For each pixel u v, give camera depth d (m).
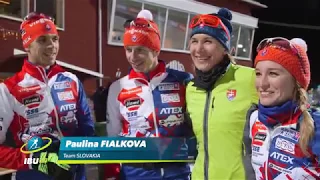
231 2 13.02
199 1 11.35
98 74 7.52
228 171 2.27
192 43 2.48
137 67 2.77
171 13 10.30
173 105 2.75
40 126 2.59
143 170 2.71
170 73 2.84
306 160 1.83
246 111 2.28
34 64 2.62
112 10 8.79
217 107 2.36
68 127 2.68
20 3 6.75
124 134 2.81
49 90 2.62
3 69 6.41
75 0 8.05
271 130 1.97
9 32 6.49
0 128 2.50
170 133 2.74
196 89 2.53
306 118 1.81
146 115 2.75
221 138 2.31
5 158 2.55
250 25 14.02
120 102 2.83
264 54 1.95
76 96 2.74
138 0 9.33
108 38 8.83
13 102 2.54
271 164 1.94
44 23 2.57
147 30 2.73
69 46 7.89
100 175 2.89
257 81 1.99
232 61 2.48
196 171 2.46
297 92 1.92
